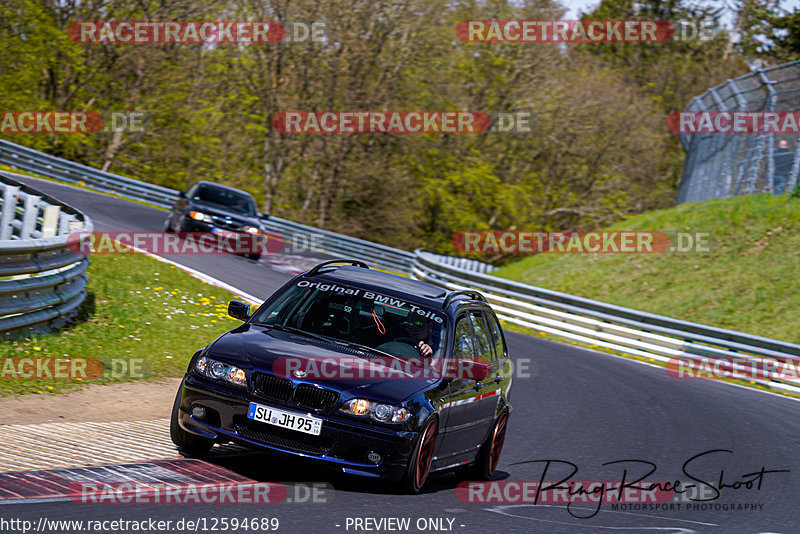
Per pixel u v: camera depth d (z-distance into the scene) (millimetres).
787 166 107125
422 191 167750
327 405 22266
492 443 29141
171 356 41031
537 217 178250
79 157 157875
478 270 126750
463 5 160625
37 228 51656
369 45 151625
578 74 185375
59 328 40750
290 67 154250
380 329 25516
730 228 100562
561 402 46375
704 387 58000
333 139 154000
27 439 24000
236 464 24344
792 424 47250
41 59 151750
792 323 83188
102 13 158750
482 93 169500
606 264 103312
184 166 164500
